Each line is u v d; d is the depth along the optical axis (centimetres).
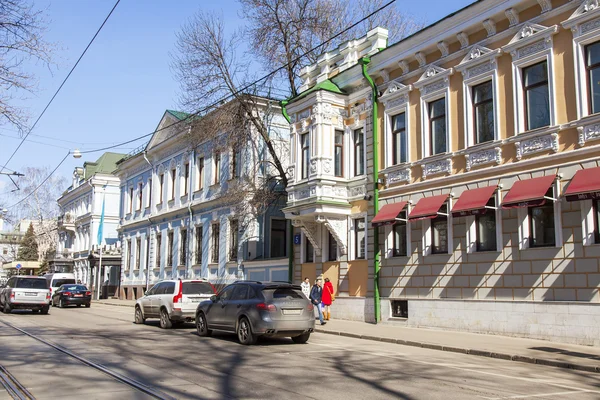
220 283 3253
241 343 1477
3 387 884
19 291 2683
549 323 1512
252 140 2973
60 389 872
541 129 1585
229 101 2883
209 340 1564
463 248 1794
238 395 832
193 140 3253
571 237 1488
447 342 1512
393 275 2064
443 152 1928
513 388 917
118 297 4881
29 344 1427
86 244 6100
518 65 1672
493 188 1686
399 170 2080
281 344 1503
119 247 5609
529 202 1526
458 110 1867
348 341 1636
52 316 2564
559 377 1050
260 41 2806
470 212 1703
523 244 1603
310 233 2434
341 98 2373
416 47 2028
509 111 1694
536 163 1592
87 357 1197
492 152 1730
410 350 1437
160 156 4341
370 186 2206
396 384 930
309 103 2366
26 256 8025
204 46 2828
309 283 2497
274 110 3117
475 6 1786
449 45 1927
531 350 1350
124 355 1234
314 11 2889
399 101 2120
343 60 2539
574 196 1423
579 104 1505
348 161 2341
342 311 2284
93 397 816
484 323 1692
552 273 1524
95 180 5944
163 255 4125
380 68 2186
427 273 1919
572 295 1471
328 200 2256
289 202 2430
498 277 1669
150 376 978
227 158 3322
